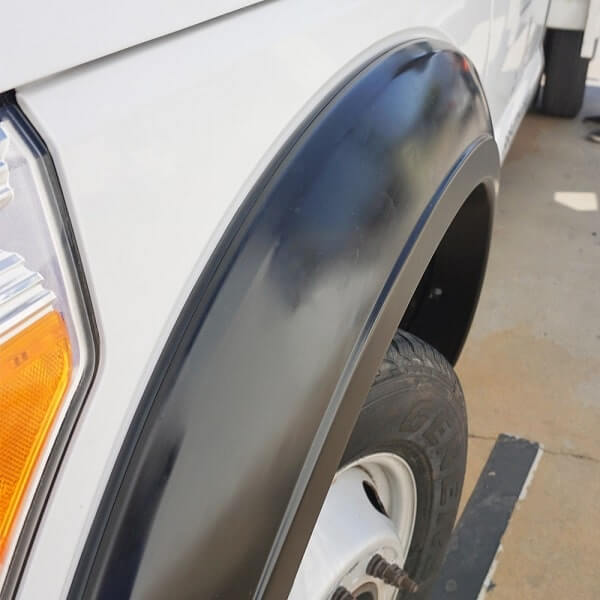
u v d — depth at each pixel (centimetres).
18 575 62
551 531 178
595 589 165
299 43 80
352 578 110
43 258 54
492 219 138
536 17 269
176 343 70
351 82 90
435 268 149
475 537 177
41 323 55
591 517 182
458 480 133
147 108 60
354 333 81
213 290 71
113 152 58
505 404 219
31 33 51
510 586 166
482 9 153
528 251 301
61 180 54
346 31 89
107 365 63
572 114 440
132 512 69
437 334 156
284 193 77
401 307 89
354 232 80
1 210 51
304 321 76
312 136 81
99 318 60
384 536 112
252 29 73
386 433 108
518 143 409
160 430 69
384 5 99
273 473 76
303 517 81
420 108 94
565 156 392
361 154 83
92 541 68
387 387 105
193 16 65
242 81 71
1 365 53
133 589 69
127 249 62
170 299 69
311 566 101
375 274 83
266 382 74
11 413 55
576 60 413
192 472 71
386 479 122
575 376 231
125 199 60
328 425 80
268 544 78
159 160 62
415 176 90
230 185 72
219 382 71
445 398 117
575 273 286
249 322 73
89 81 57
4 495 57
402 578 113
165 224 65
